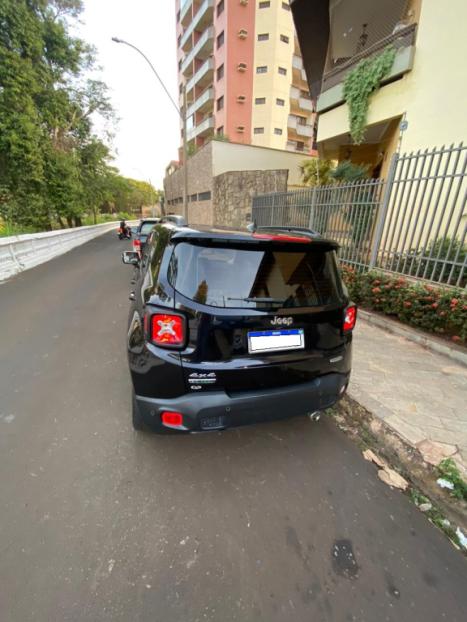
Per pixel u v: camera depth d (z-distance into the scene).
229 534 1.56
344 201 5.34
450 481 1.85
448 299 3.53
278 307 1.80
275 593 1.31
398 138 6.27
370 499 1.79
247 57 24.03
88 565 1.39
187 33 29.06
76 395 2.72
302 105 26.80
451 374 3.10
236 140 25.41
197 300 1.68
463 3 4.88
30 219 14.62
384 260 4.70
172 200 28.55
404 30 5.93
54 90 13.73
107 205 45.56
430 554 1.50
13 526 1.55
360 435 2.34
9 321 4.58
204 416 1.75
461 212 3.57
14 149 11.84
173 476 1.90
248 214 11.95
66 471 1.91
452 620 1.23
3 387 2.84
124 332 4.20
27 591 1.28
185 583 1.33
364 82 6.71
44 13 13.00
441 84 5.32
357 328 4.29
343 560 1.45
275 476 1.93
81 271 8.66
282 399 1.88
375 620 1.22
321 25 8.55
